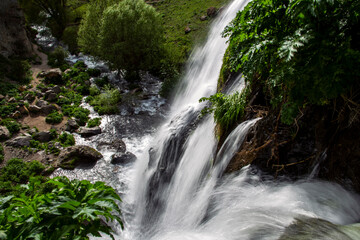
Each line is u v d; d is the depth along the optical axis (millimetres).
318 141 4648
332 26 3752
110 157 12922
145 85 19688
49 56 24578
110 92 17734
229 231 4445
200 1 26672
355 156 4262
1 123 15180
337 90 3598
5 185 11203
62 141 14344
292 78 3887
